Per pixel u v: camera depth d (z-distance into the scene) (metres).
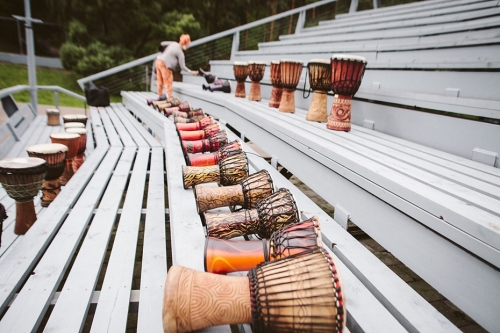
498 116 2.13
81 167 3.74
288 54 7.14
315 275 1.21
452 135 2.44
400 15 6.10
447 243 1.35
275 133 3.09
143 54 22.22
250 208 2.08
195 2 21.86
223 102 4.96
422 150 2.40
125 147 4.75
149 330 1.46
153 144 5.00
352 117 3.50
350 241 1.84
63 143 3.77
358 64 2.68
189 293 1.20
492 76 2.55
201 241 1.77
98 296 1.74
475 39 3.12
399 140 2.72
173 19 20.30
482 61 2.56
